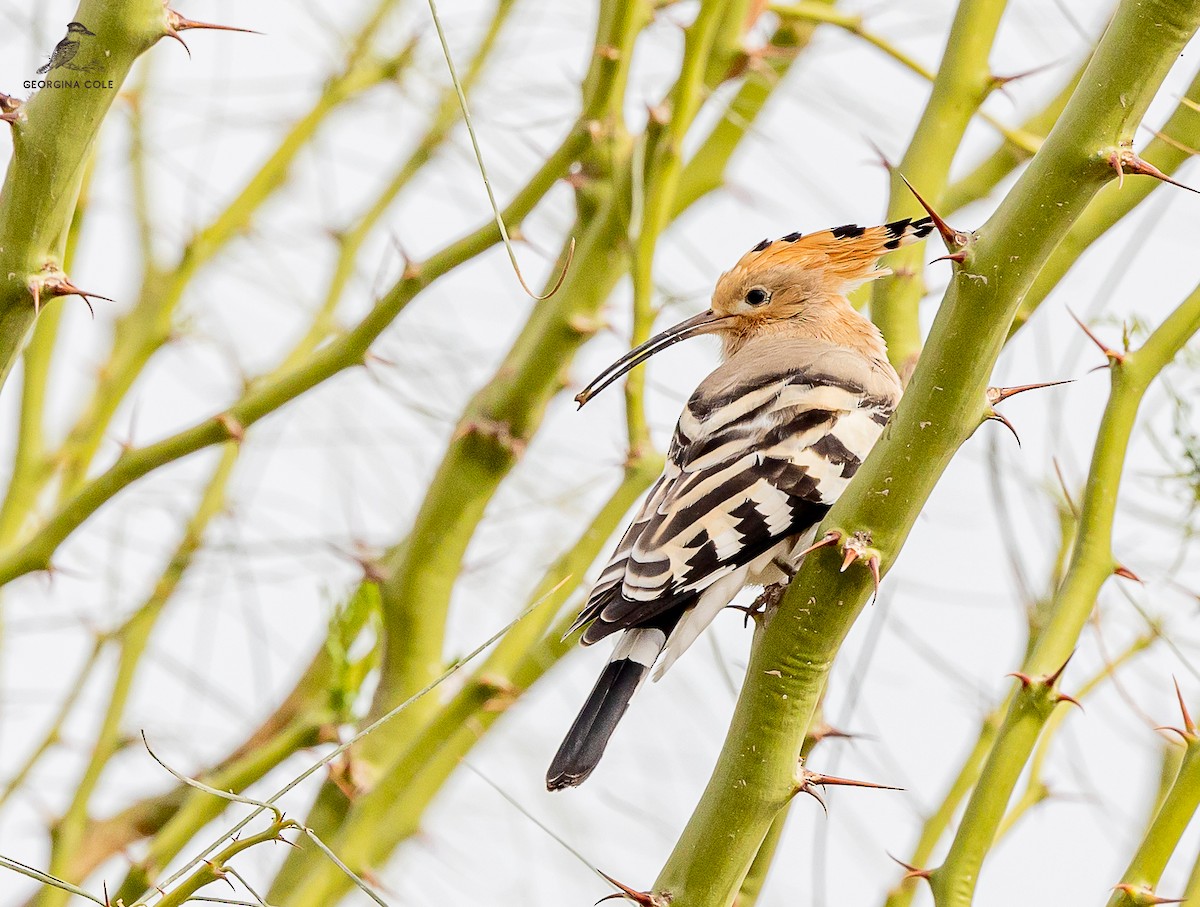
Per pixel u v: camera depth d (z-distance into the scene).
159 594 9.37
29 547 7.50
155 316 9.91
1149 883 5.68
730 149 9.91
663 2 8.84
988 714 7.69
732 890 5.16
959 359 4.72
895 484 4.89
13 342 5.29
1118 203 7.33
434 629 8.39
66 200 5.23
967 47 7.62
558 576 8.12
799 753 5.16
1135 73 4.38
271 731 9.83
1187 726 5.75
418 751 7.68
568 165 7.63
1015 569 8.11
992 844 6.23
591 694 6.28
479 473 8.32
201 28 5.24
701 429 7.18
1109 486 6.59
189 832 7.94
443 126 10.53
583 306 8.14
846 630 5.05
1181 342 6.70
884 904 7.10
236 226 10.29
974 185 8.66
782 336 8.62
